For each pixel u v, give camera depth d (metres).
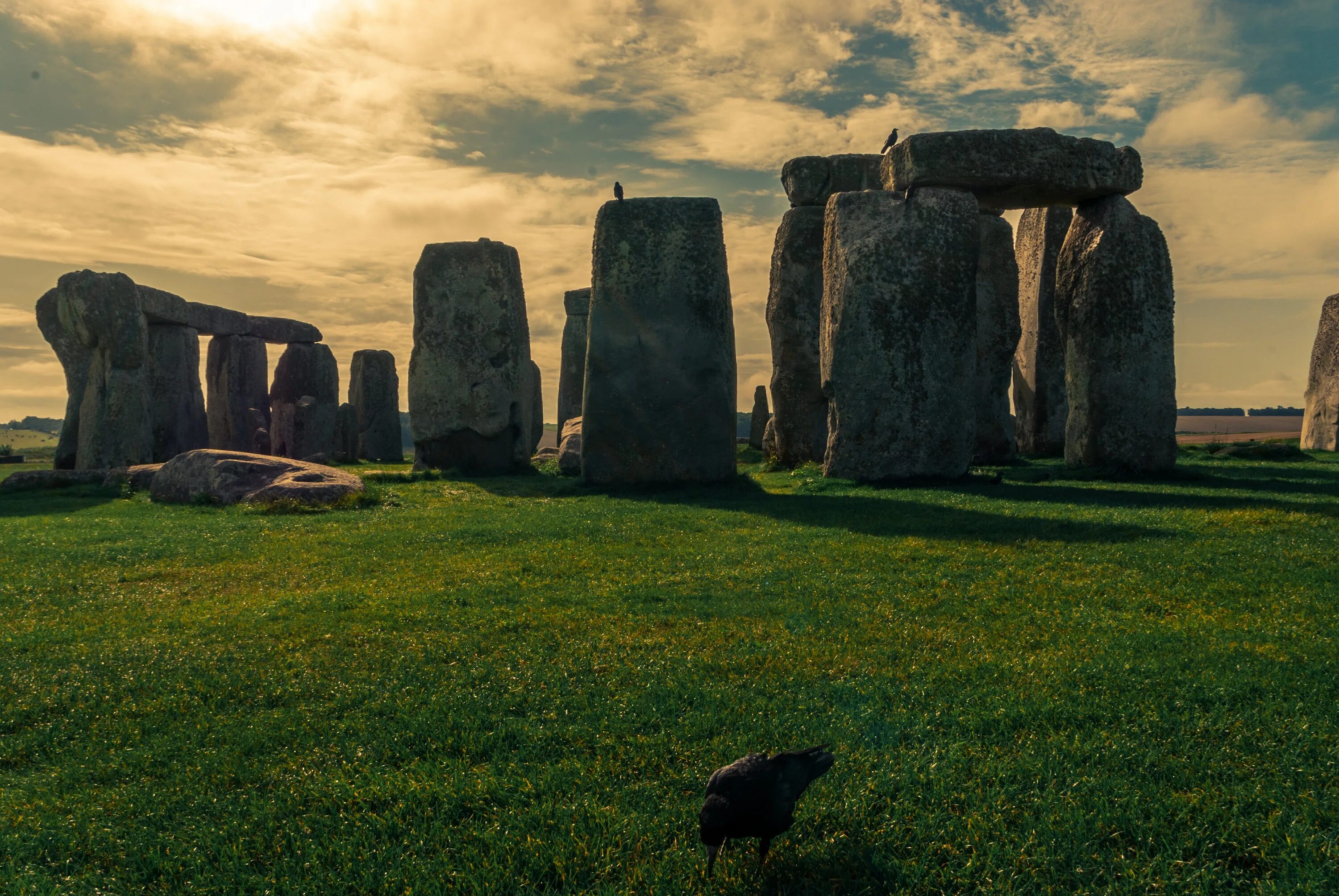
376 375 43.97
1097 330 19.72
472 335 26.64
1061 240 29.95
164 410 34.12
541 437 35.53
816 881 3.74
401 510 17.75
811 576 9.80
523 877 3.81
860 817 4.21
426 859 3.98
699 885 3.71
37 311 30.33
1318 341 32.94
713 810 3.59
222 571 11.32
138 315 26.81
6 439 93.12
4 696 6.37
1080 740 4.93
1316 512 12.84
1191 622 7.36
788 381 26.23
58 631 8.27
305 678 6.57
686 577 10.04
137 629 8.27
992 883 3.66
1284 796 4.23
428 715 5.64
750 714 5.48
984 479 18.77
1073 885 3.67
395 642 7.52
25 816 4.54
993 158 18.61
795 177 26.22
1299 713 5.20
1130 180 19.48
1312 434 32.94
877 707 5.54
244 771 4.98
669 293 21.08
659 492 19.88
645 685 6.12
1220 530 11.67
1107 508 14.12
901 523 13.28
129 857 4.12
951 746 4.91
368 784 4.71
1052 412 30.48
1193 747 4.83
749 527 13.80
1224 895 3.57
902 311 18.92
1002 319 26.80
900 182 19.47
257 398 42.69
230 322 41.09
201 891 3.82
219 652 7.35
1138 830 4.00
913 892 3.65
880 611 8.08
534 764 4.91
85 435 26.02
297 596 9.60
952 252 18.92
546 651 7.09
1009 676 6.08
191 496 19.39
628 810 4.34
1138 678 5.89
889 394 19.03
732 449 21.16
